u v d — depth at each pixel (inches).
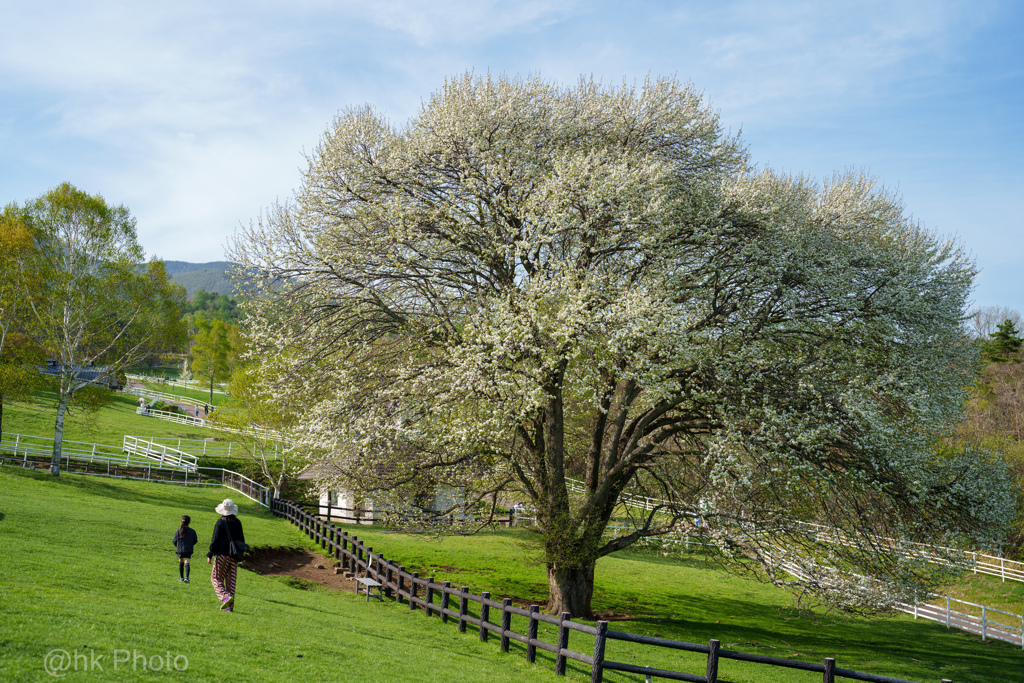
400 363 774.5
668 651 652.1
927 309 762.8
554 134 778.2
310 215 788.6
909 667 692.1
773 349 737.0
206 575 614.9
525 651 535.5
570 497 943.0
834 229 844.0
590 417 924.6
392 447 697.6
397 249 732.0
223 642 361.4
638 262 726.5
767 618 946.1
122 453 1792.6
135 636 339.0
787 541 708.7
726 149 862.5
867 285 784.3
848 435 644.1
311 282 762.2
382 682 344.8
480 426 657.0
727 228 729.0
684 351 638.5
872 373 739.4
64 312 1317.7
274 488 1425.9
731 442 649.0
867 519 671.8
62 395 1295.5
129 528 800.9
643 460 772.0
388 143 795.4
